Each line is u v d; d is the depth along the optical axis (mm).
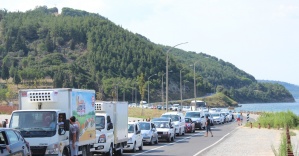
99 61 183875
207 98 185500
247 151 29109
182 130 47688
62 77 140625
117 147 27688
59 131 18906
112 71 182000
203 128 59688
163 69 186875
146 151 30422
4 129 15078
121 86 156625
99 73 170375
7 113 67750
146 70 182875
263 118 63906
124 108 28734
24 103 20016
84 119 21547
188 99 172375
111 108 26891
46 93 19844
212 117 68562
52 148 18391
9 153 14656
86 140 21719
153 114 87438
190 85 187000
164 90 174875
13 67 160750
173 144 36469
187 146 34156
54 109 19641
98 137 24891
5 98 109438
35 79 141250
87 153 22453
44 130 18594
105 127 25516
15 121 18984
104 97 151750
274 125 58781
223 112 82938
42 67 169750
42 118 18953
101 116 25797
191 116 58562
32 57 191625
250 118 90875
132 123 31203
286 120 58375
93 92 23000
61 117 19391
